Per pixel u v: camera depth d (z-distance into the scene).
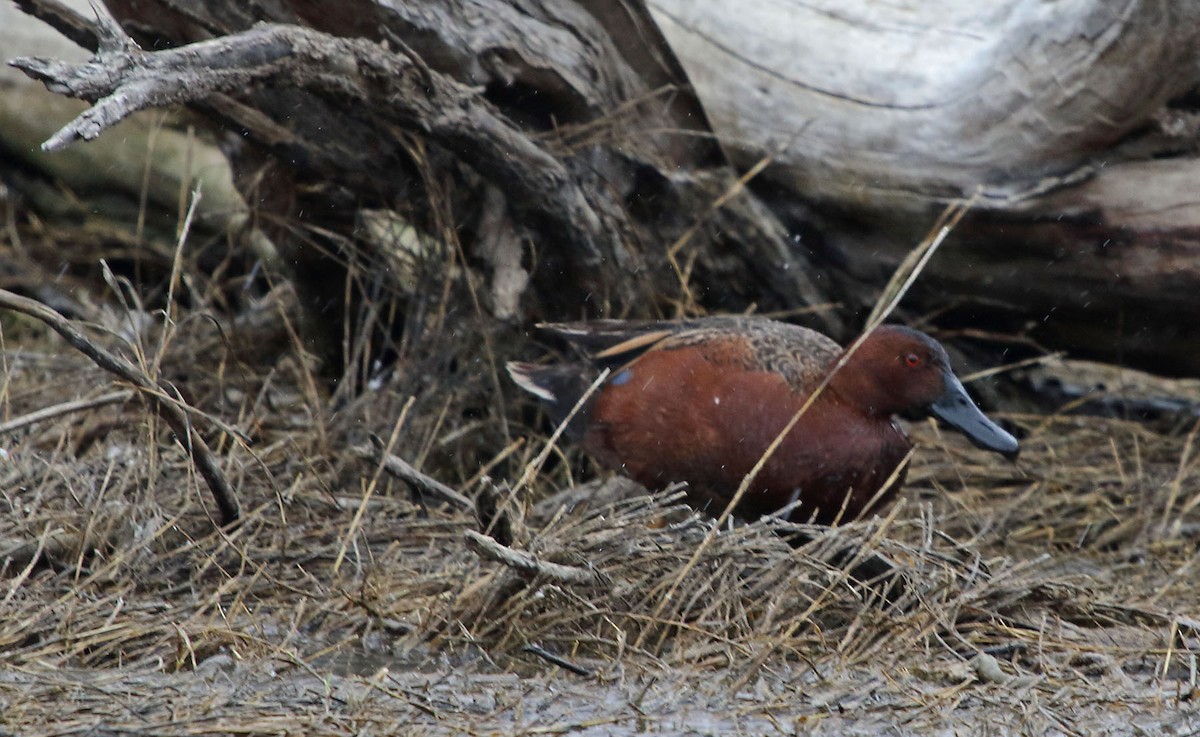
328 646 8.26
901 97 11.89
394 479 11.24
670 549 8.82
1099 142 11.22
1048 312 12.29
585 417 10.96
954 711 7.60
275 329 13.59
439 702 7.34
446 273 12.08
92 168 16.42
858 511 10.04
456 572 8.91
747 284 12.88
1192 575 10.36
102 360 8.48
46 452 11.13
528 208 11.34
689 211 12.38
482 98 10.79
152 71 8.39
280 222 12.47
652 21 11.77
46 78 7.79
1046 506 11.79
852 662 8.13
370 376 13.31
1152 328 12.02
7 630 7.87
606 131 11.85
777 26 12.28
